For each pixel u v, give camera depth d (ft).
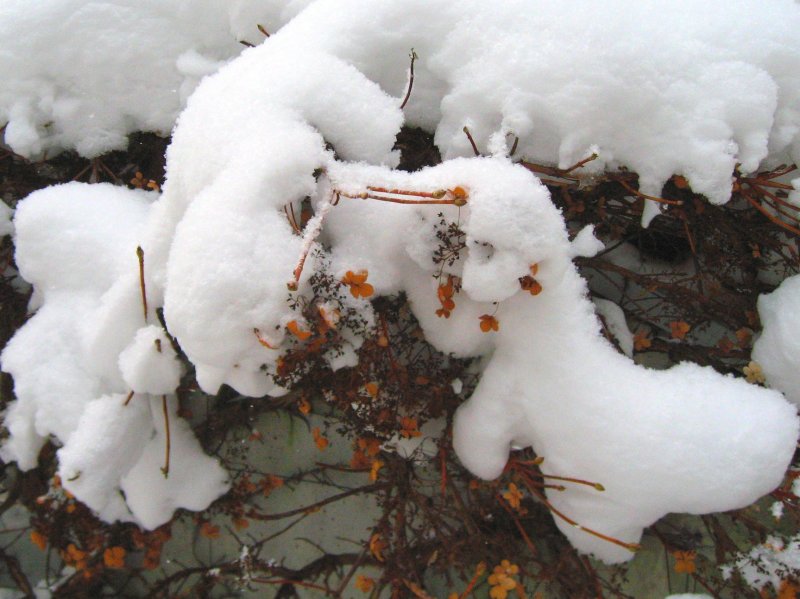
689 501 2.68
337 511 4.20
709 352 3.22
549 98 2.57
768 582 3.31
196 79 3.10
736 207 3.00
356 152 2.60
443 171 2.45
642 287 3.29
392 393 2.91
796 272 3.01
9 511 4.82
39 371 3.33
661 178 2.64
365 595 4.28
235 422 4.00
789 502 3.03
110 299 3.03
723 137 2.52
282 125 2.46
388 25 2.66
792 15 2.60
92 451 3.08
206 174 2.54
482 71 2.63
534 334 2.72
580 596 3.66
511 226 2.31
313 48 2.65
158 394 3.19
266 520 4.23
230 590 4.66
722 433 2.62
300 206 2.55
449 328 2.81
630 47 2.52
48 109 3.17
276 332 2.42
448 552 3.75
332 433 4.01
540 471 3.12
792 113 2.62
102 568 4.39
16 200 3.51
